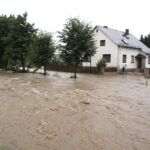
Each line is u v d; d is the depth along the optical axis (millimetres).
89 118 10242
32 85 19781
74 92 16297
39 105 12109
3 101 12828
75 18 30312
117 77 32406
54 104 12469
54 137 7953
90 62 41906
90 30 30406
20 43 36875
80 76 32438
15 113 10516
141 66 47688
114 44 42406
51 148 7129
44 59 33812
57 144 7422
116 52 42188
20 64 38188
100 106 12586
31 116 10141
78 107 12086
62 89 17828
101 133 8500
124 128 9148
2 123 9094
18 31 36562
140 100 14781
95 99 14453
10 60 37250
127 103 13727
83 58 30094
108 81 25938
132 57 46156
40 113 10648
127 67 44594
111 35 44219
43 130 8531
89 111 11406
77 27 29609
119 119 10320
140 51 47938
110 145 7500
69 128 8859
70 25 29969
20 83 20891
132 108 12516
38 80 24344
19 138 7742
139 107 12820
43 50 33750
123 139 8031
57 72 41844
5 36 38844
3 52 39938
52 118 9984
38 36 34188
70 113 10883
